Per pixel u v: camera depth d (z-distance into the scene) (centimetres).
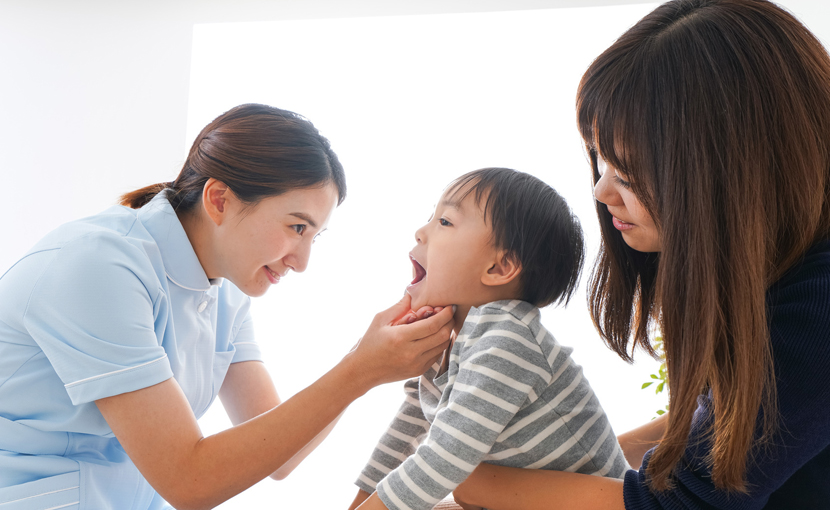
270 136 100
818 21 222
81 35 284
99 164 278
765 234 62
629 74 67
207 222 105
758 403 60
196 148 108
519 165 291
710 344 61
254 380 126
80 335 85
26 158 280
